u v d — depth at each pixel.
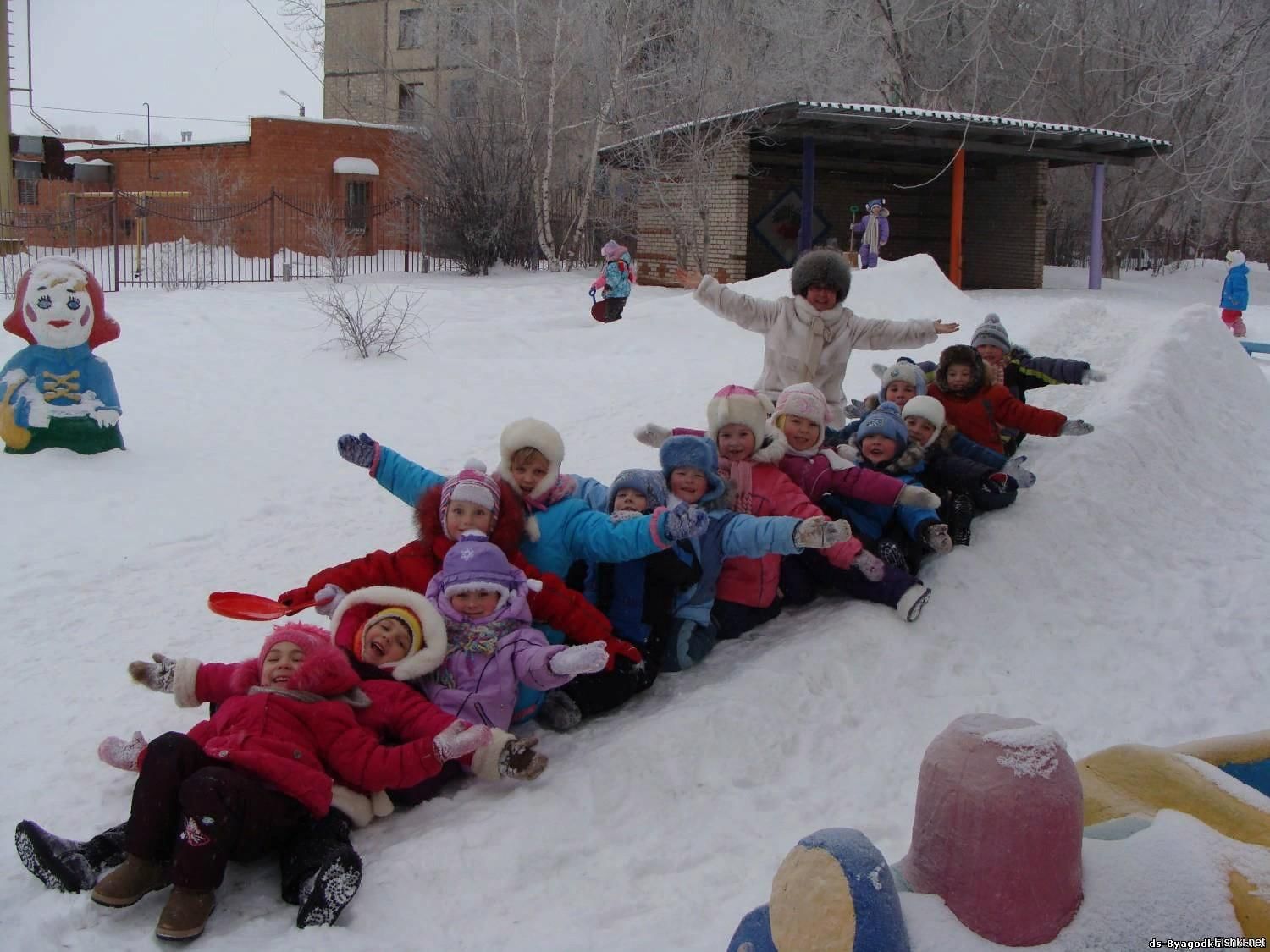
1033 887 2.06
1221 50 23.62
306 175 29.08
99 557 6.23
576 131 26.94
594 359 12.77
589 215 28.16
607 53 24.94
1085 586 5.43
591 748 3.94
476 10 26.94
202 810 2.93
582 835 3.47
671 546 4.39
